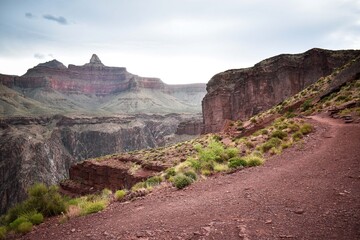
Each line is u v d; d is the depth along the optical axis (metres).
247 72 107.62
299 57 94.31
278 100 94.56
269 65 100.25
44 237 7.95
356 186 8.55
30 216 10.01
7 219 10.74
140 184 16.31
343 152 14.19
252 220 6.87
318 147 16.84
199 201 9.38
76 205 11.91
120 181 44.66
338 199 7.60
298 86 91.19
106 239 6.88
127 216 8.83
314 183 9.54
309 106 45.09
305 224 6.26
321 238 5.51
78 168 59.47
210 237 6.14
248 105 103.75
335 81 48.06
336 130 21.98
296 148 17.80
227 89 113.38
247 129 45.88
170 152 44.12
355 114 27.75
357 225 5.85
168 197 10.79
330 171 10.92
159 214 8.48
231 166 15.16
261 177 11.71
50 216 10.61
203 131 123.19
